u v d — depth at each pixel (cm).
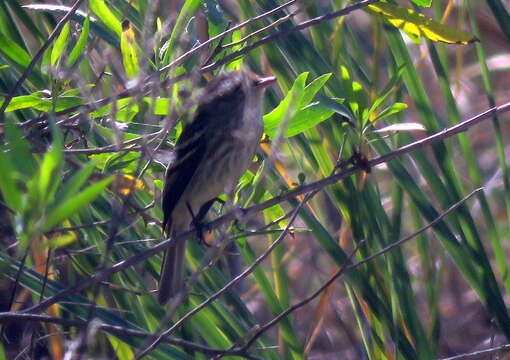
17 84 825
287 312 864
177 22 812
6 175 539
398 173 1040
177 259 1002
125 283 1000
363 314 1030
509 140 1730
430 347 1034
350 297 1041
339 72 1041
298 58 1022
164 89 835
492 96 1063
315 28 1073
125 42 845
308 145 1040
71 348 716
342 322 1240
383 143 1034
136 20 990
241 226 928
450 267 1531
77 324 775
